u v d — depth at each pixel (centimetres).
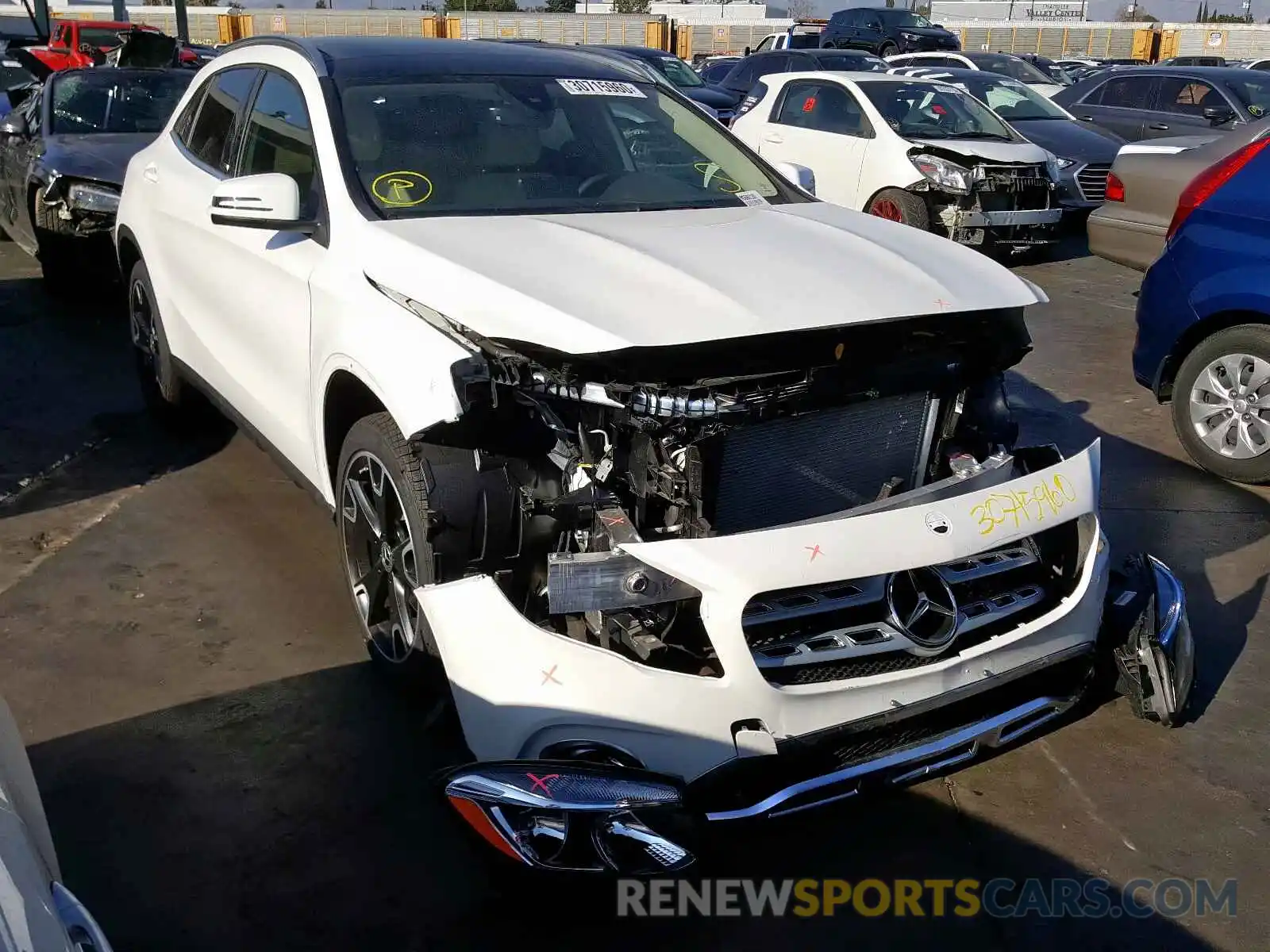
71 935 155
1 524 455
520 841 234
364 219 326
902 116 1035
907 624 265
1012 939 261
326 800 299
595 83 418
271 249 363
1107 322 820
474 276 279
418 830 289
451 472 284
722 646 245
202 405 538
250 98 421
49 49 1788
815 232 333
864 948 258
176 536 449
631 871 233
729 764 246
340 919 261
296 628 383
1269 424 509
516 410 273
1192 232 536
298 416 359
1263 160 516
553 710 248
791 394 269
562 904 249
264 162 395
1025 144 1002
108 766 309
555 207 351
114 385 632
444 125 369
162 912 260
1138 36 4216
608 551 256
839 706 254
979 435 329
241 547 440
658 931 261
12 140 862
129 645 369
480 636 258
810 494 291
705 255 300
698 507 265
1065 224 1160
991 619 280
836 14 2592
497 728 255
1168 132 1202
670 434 262
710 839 264
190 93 487
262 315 374
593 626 256
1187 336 546
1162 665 318
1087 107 1302
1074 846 290
